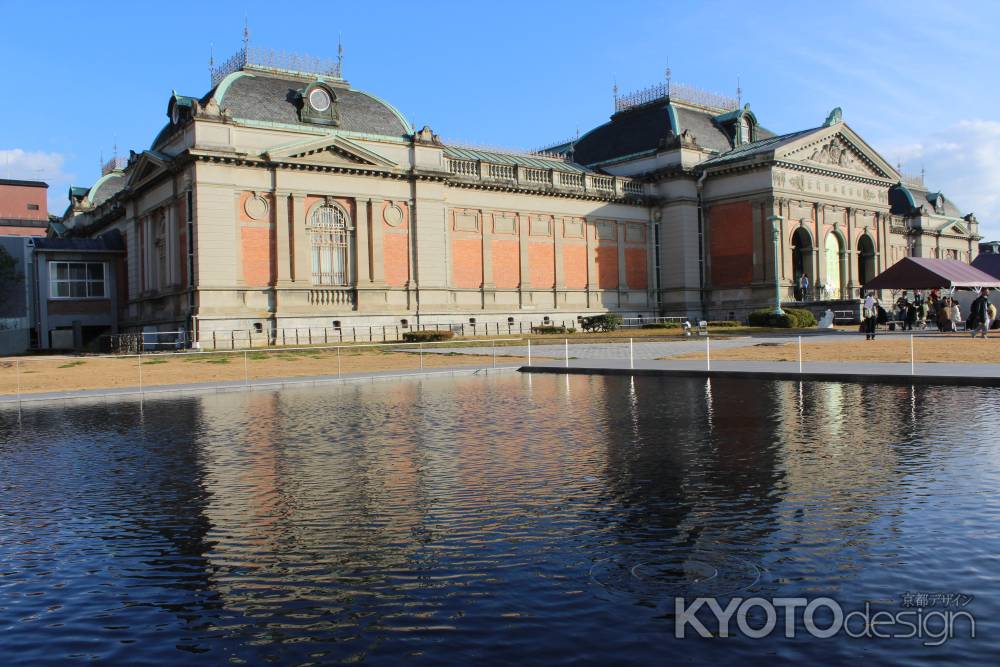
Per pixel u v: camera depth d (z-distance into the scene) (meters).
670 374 26.62
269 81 50.00
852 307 57.16
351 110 51.56
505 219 58.88
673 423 16.08
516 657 5.52
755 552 7.63
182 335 46.75
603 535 8.34
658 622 6.05
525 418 17.36
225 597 6.88
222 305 45.81
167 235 49.91
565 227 62.00
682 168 64.00
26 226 97.88
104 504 10.35
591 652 5.56
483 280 57.38
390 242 51.97
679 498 9.82
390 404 20.91
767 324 52.97
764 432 14.63
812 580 6.85
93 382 28.88
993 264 56.16
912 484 10.12
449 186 55.69
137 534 8.89
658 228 66.44
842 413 16.81
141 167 51.94
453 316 54.53
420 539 8.38
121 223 62.25
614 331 52.91
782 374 24.34
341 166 49.22
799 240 65.94
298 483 11.27
